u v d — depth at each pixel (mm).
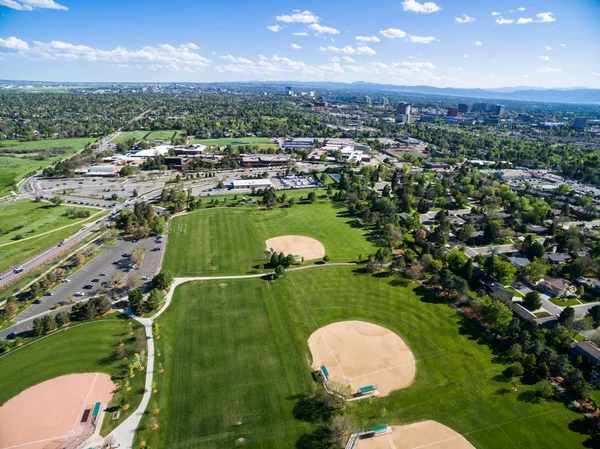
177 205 197125
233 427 75750
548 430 77000
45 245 155875
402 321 110688
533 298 116062
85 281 128750
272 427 76125
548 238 162500
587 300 123625
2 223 177000
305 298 121000
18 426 74812
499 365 94125
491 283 129375
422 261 139250
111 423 75875
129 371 88938
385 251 140625
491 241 165875
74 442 71688
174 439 72875
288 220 189875
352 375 90000
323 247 159500
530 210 193000
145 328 104438
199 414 78375
